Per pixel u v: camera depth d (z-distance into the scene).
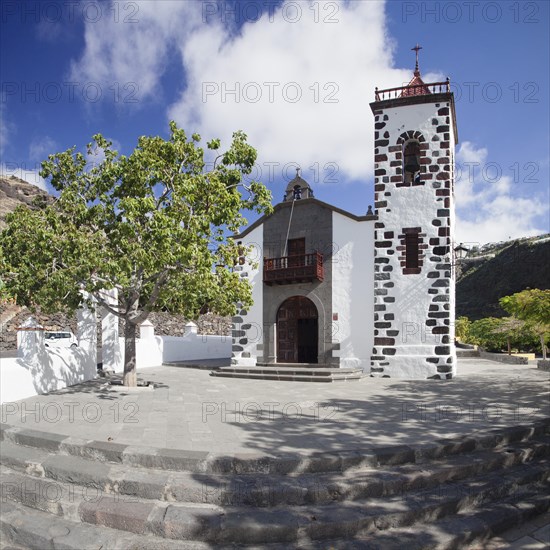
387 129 18.75
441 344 17.44
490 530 5.64
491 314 60.22
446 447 7.08
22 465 6.79
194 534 5.19
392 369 17.83
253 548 5.07
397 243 18.28
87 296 16.19
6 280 12.77
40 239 11.48
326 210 19.50
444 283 17.67
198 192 12.34
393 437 7.67
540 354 36.19
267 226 20.48
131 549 5.08
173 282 12.64
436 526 5.57
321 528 5.25
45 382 12.94
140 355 21.86
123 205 10.95
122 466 6.50
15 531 5.57
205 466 6.30
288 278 19.23
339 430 8.23
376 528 5.44
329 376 16.66
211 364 22.00
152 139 12.86
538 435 8.43
